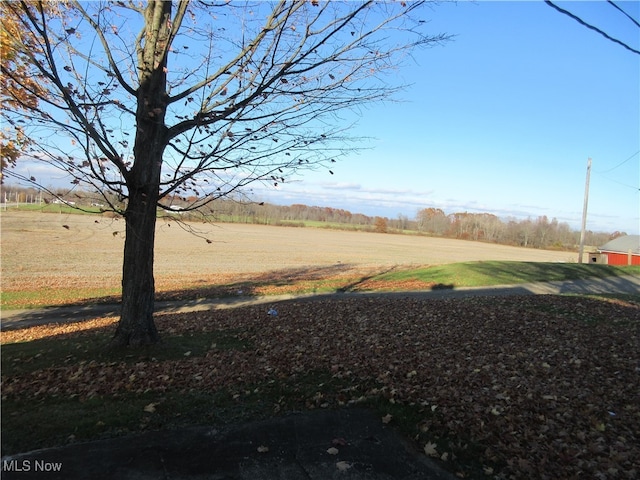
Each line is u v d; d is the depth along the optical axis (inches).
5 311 619.2
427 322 369.1
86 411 173.2
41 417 166.9
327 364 242.4
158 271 1131.3
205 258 1471.5
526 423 172.9
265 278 1024.2
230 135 214.7
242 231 3004.4
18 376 221.3
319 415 175.0
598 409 188.9
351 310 451.2
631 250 1829.5
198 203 262.7
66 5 221.0
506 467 142.6
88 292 771.4
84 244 1616.6
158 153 247.4
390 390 201.9
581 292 780.0
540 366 244.5
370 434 160.9
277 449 147.8
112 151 223.3
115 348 256.2
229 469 134.8
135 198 249.0
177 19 232.4
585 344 294.7
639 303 510.3
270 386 206.1
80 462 135.4
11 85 202.5
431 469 139.6
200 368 230.7
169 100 242.4
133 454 141.2
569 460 147.3
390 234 3976.4
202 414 173.0
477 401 191.5
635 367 245.6
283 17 209.0
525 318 383.2
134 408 176.1
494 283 878.4
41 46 205.5
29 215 2433.6
